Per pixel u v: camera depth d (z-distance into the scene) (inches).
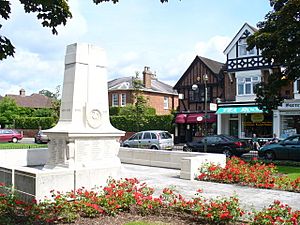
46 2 274.8
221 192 418.6
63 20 317.1
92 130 524.4
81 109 525.0
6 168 367.9
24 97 3100.4
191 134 1593.3
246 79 1396.4
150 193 347.6
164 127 1603.1
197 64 1605.6
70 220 279.9
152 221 284.7
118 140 561.9
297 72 821.2
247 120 1393.9
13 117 2423.7
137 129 1612.9
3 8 292.7
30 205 299.3
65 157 502.6
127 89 1985.7
